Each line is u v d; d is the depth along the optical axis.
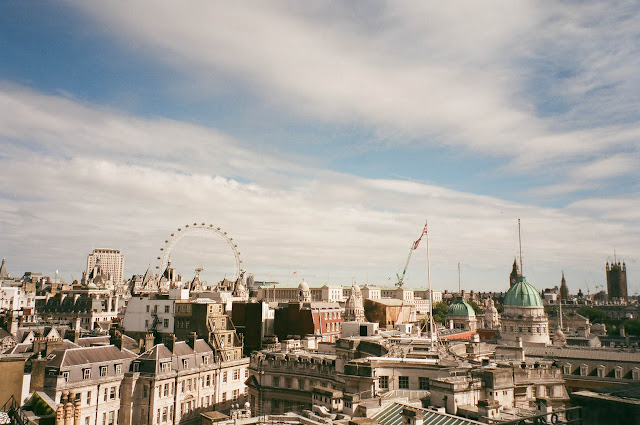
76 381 92.56
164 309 140.00
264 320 171.50
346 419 58.62
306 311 176.62
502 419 56.00
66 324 196.88
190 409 111.69
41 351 99.62
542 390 81.06
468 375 67.38
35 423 41.28
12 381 44.09
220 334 128.25
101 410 96.62
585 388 116.50
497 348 97.12
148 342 117.25
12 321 130.75
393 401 62.50
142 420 100.81
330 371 91.88
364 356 87.12
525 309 176.38
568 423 29.16
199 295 180.62
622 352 122.12
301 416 63.00
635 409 23.25
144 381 102.06
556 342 173.62
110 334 141.00
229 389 125.19
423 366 75.69
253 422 61.56
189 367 113.38
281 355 103.69
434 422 53.91
